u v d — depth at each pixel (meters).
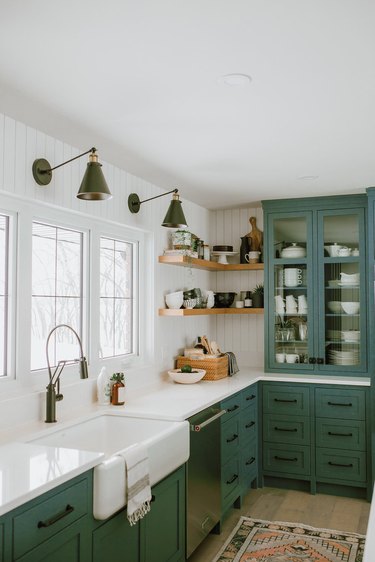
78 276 3.41
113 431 3.10
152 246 4.13
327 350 4.65
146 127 2.87
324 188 4.38
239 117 2.74
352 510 4.02
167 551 2.78
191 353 4.43
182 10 1.76
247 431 4.27
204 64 2.14
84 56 2.07
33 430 2.62
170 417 2.96
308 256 4.73
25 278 2.86
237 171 3.80
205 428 3.35
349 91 2.42
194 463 3.14
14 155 2.70
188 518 3.03
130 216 3.79
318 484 4.45
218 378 4.34
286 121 2.80
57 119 2.73
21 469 2.00
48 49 2.02
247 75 2.25
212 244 5.36
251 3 1.72
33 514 1.81
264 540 3.46
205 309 4.48
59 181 3.03
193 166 3.65
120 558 2.33
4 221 2.80
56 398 2.81
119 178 3.67
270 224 4.86
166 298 4.23
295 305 4.77
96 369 3.48
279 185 4.26
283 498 4.30
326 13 1.78
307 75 2.25
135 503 2.30
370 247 4.36
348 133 3.00
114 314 3.81
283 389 4.52
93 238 3.48
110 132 2.93
